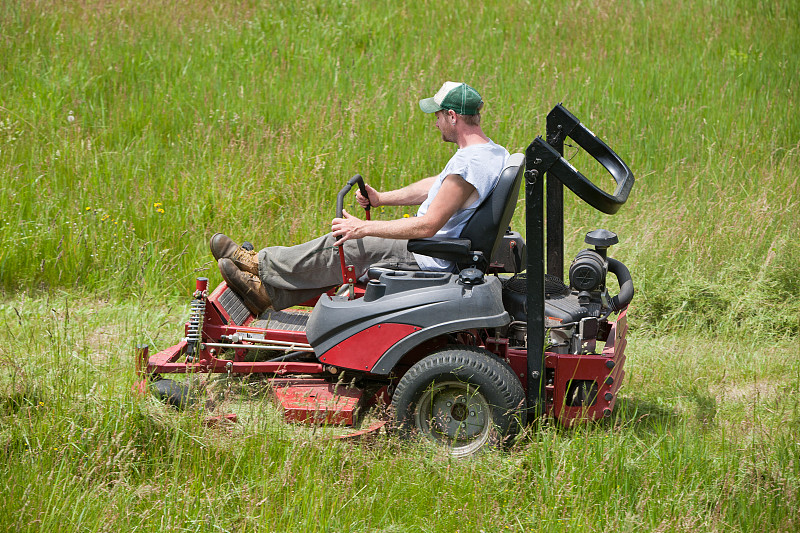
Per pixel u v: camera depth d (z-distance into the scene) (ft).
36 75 110.01
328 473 45.06
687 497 43.55
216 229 80.12
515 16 148.87
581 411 50.60
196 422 47.73
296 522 41.50
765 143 102.89
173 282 76.59
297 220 80.69
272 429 47.88
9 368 55.11
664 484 45.03
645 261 78.74
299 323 59.11
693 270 78.28
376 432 49.42
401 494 44.34
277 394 52.06
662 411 57.47
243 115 100.99
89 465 44.45
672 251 79.71
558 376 50.67
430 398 48.70
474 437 48.88
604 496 44.37
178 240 79.56
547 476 45.03
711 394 60.34
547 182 57.52
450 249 49.88
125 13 134.62
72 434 44.75
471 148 50.01
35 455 44.32
